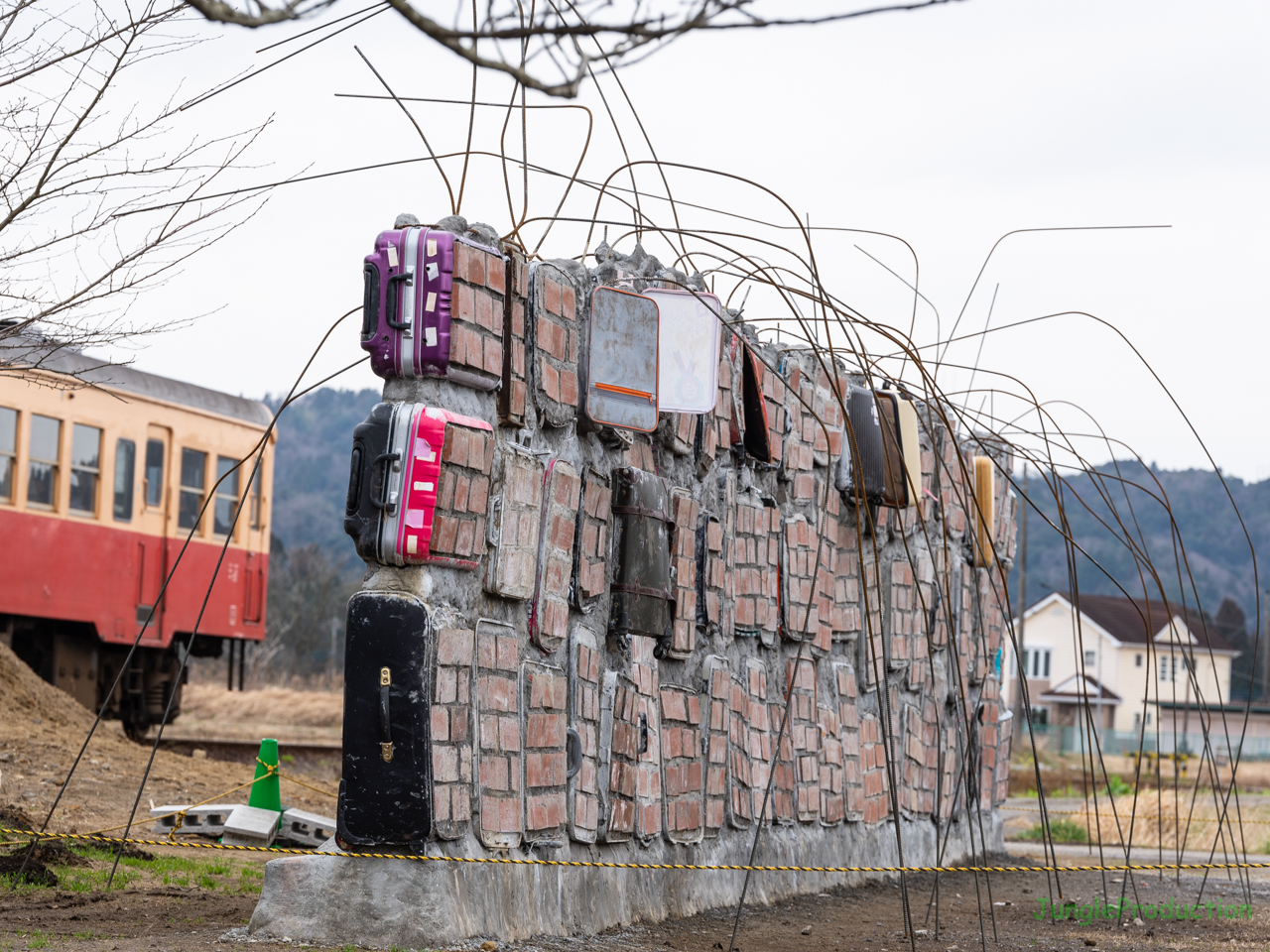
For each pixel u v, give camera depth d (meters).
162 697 20.02
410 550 6.67
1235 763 10.95
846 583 12.14
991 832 15.91
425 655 6.67
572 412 8.10
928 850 13.70
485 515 7.15
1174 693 10.73
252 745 20.70
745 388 10.44
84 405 17.84
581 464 8.35
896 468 12.23
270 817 10.76
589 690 8.20
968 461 15.02
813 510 11.50
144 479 18.98
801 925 9.17
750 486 10.61
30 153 6.85
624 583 8.58
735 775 10.00
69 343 7.57
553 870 7.64
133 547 18.77
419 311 6.85
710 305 8.72
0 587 16.66
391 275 6.88
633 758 8.57
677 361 8.71
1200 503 198.50
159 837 10.98
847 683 12.04
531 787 7.46
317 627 78.75
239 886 8.87
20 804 11.48
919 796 13.52
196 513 20.03
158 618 19.28
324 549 160.50
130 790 13.24
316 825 10.87
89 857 9.43
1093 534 172.50
